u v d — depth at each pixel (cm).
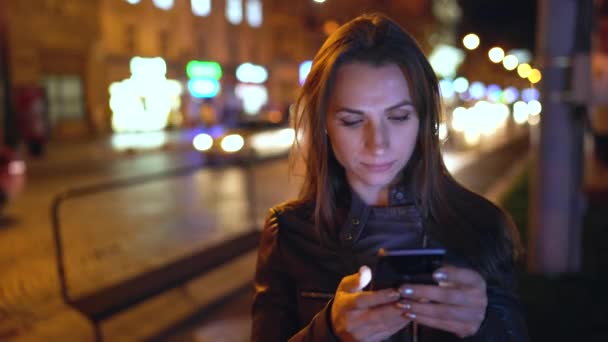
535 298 428
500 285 119
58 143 2511
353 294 99
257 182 1266
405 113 115
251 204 868
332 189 128
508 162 1553
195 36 3728
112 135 3022
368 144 114
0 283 580
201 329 440
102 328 451
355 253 121
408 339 116
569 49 462
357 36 116
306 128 131
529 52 2606
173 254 670
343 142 117
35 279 591
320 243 124
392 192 124
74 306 355
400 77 114
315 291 122
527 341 117
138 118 3331
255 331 129
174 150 2153
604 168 706
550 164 481
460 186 129
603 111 599
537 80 486
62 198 432
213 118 3183
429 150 122
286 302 129
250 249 480
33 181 1350
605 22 479
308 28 4316
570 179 480
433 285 94
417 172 123
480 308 94
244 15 4094
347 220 123
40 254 689
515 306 119
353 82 114
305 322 123
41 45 2731
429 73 118
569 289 447
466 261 118
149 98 3391
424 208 123
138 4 3325
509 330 113
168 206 999
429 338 115
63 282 422
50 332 451
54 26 2792
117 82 3209
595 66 473
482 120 4284
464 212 124
